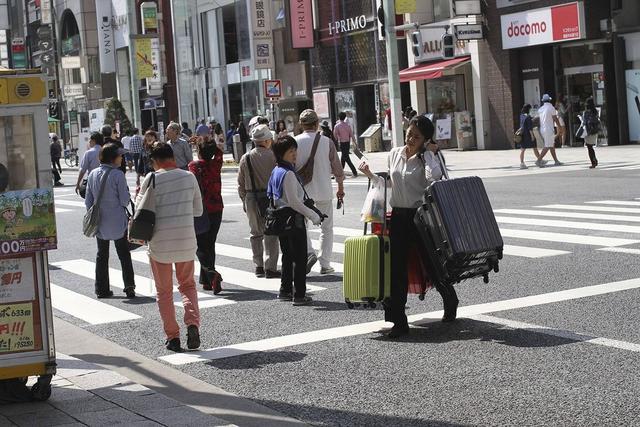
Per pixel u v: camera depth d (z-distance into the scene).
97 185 15.38
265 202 16.25
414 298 13.62
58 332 13.03
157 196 11.16
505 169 36.34
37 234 9.16
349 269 11.56
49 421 8.60
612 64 42.53
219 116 76.44
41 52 64.56
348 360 10.39
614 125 42.56
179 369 10.56
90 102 102.25
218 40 75.69
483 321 11.77
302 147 15.98
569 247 17.08
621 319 11.36
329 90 60.38
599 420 7.83
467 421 8.04
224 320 13.05
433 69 49.00
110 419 8.54
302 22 60.03
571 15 42.53
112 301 15.32
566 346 10.29
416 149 11.18
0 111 9.01
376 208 11.54
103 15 95.56
